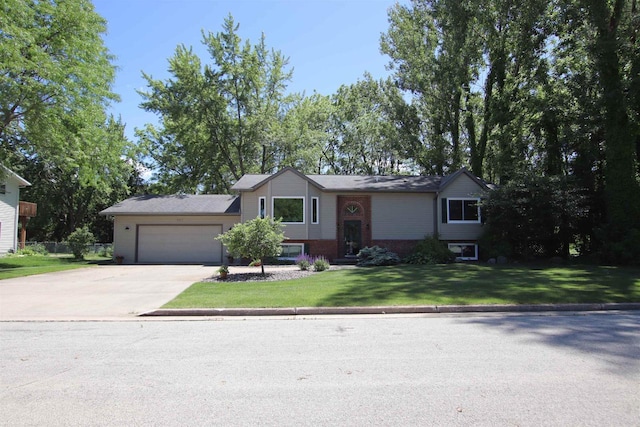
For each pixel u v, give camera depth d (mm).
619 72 20500
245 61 36281
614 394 4316
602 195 20938
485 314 9430
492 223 21875
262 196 24797
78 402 4180
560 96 23000
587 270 16500
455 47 27547
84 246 30375
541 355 5809
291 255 24500
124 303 10625
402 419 3742
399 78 31438
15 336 7320
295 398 4273
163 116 38312
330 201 24812
